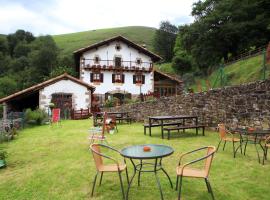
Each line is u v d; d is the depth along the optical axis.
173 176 6.14
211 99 12.38
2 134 11.82
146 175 6.23
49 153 8.88
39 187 5.78
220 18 40.91
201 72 46.38
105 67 35.59
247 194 5.11
